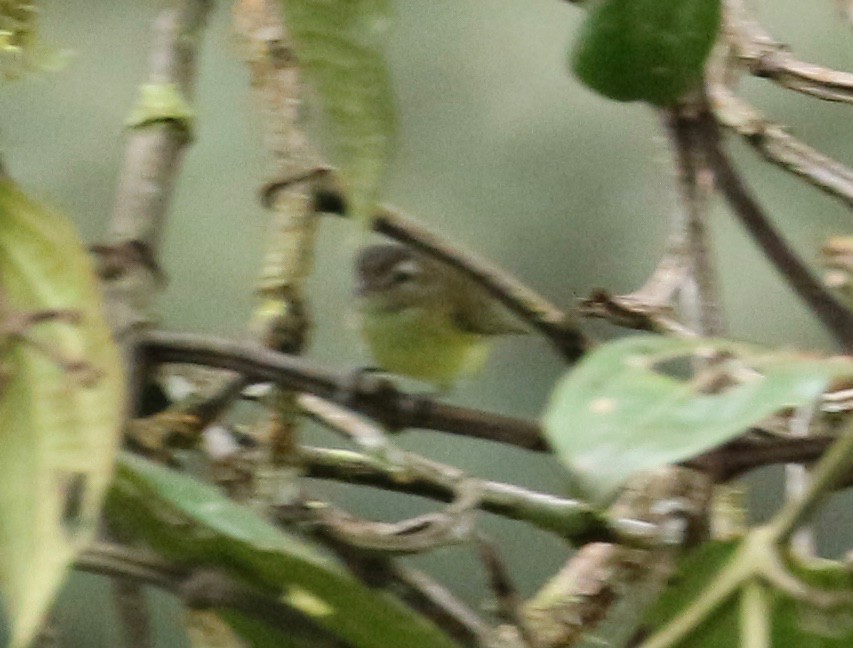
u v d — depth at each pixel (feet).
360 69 6.70
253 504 9.02
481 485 9.18
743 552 5.70
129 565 6.44
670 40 7.98
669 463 5.05
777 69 11.74
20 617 5.41
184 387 9.62
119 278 7.76
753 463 7.43
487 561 8.91
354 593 6.32
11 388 5.72
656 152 18.60
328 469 9.87
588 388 5.31
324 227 20.84
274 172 10.15
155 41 9.73
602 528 9.16
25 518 5.59
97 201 19.93
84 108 19.93
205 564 6.52
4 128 19.72
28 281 5.85
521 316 9.59
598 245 21.18
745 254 20.54
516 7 21.58
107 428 5.65
